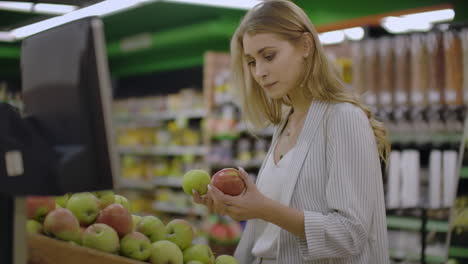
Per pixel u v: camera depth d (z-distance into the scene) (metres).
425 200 3.51
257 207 1.44
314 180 1.54
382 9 7.21
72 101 1.06
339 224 1.43
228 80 6.07
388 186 3.56
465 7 7.39
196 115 7.28
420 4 6.95
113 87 11.51
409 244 3.54
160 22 9.79
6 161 1.07
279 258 1.58
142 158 8.70
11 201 1.14
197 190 1.55
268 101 1.86
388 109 3.67
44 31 1.16
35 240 1.31
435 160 3.47
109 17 9.34
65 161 1.05
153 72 10.48
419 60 3.56
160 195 7.98
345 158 1.48
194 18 8.98
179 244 1.51
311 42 1.58
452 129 3.45
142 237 1.41
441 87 3.50
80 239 1.37
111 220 1.41
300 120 1.71
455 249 2.79
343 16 7.47
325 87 1.59
